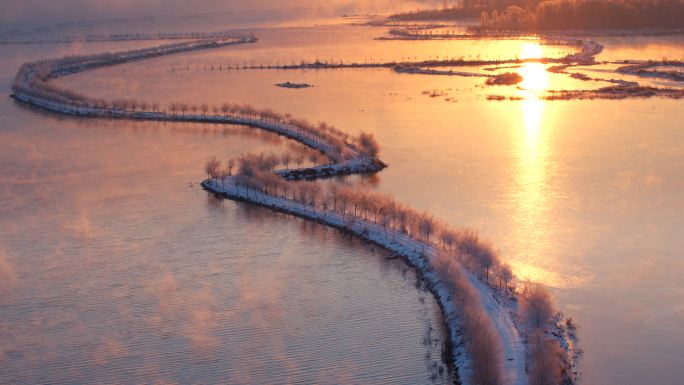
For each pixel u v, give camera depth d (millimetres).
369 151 189625
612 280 117062
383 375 94312
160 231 146625
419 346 100438
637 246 130000
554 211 148000
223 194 167000
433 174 176500
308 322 108000
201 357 100062
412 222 136500
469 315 98188
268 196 162375
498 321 99812
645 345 98375
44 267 131625
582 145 199250
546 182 167250
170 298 117688
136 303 116562
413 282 119062
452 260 116000
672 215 144250
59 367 99312
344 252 132500
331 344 101938
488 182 168375
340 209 151375
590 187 162500
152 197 167875
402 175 176750
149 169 191375
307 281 121438
